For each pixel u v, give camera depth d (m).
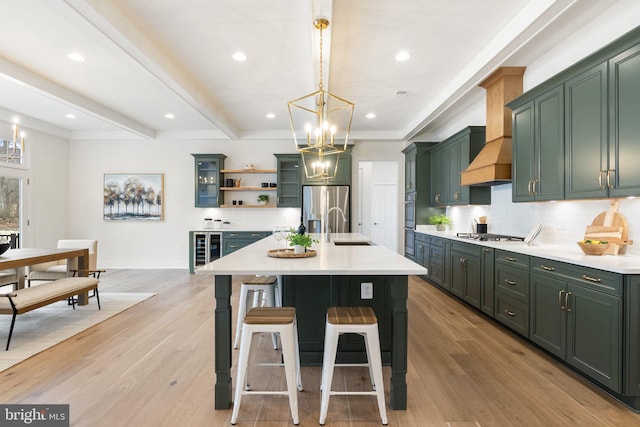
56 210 6.62
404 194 6.99
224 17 2.82
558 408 2.03
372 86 4.34
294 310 2.09
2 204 5.59
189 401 2.10
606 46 2.31
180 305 4.25
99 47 3.35
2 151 5.53
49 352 2.82
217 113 5.34
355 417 1.96
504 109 3.69
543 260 2.73
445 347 2.97
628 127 2.23
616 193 2.32
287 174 6.87
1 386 2.26
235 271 1.97
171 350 2.86
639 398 1.99
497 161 3.65
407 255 6.72
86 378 2.38
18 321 3.61
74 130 6.82
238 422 1.90
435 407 2.05
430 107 5.02
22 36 3.13
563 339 2.50
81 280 3.76
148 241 7.00
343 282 2.62
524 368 2.57
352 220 6.98
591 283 2.24
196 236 6.55
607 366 2.11
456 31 3.05
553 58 3.19
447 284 4.74
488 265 3.62
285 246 3.32
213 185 6.82
